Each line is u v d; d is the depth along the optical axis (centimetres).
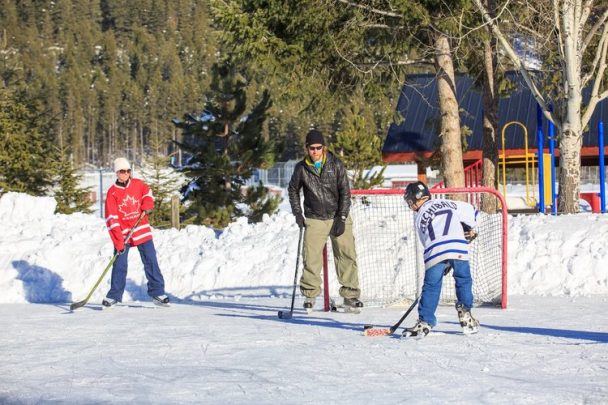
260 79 2359
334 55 2227
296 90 2255
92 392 586
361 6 2116
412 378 616
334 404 532
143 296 1529
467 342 783
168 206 3594
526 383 588
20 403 559
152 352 769
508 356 701
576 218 1455
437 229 812
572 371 630
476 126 3145
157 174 3684
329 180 1060
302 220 1072
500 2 2141
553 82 2248
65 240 1673
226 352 760
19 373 674
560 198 1980
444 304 1152
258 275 1522
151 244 1240
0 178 3925
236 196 3192
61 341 864
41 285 1555
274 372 650
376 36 2264
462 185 2261
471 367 655
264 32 2164
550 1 2016
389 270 1330
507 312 1048
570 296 1251
